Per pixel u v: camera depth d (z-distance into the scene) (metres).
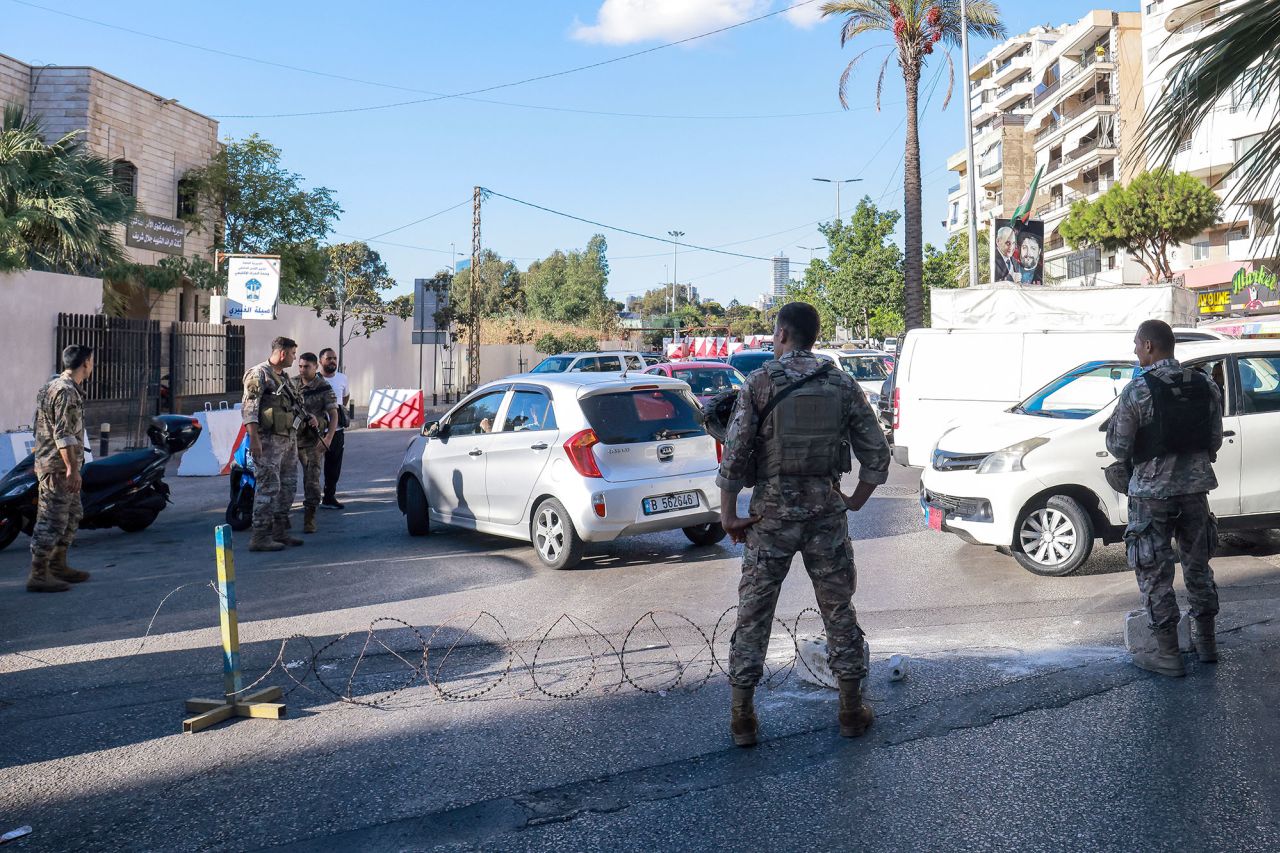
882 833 3.59
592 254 90.56
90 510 10.03
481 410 9.46
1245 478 7.97
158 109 29.55
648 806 3.85
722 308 112.12
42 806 3.98
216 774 4.27
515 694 5.24
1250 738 4.38
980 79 84.50
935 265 47.03
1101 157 53.31
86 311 19.86
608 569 8.35
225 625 5.04
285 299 32.47
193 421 11.45
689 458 8.59
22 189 19.30
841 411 4.33
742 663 4.38
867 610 6.87
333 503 12.26
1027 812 3.73
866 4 31.31
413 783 4.12
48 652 6.15
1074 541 7.71
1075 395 8.87
